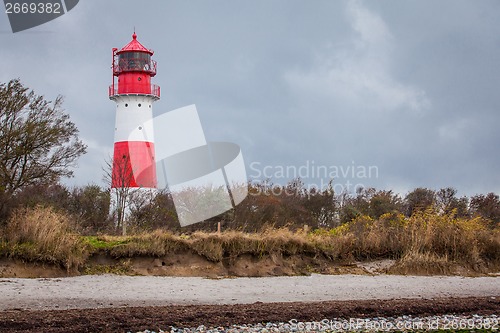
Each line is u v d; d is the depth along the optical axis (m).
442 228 29.16
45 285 20.97
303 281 24.09
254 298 20.23
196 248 25.41
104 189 40.91
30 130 36.66
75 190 38.78
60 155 39.12
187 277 24.14
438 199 45.38
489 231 30.73
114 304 18.47
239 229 29.80
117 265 24.27
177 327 14.62
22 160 37.03
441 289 23.19
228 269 25.34
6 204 29.12
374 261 27.75
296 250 26.72
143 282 22.44
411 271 27.03
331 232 30.28
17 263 22.77
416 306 17.80
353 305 17.97
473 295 22.12
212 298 19.98
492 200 45.53
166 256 24.97
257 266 25.67
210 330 14.34
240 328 14.66
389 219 31.17
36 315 15.62
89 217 34.19
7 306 17.55
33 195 34.12
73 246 23.95
